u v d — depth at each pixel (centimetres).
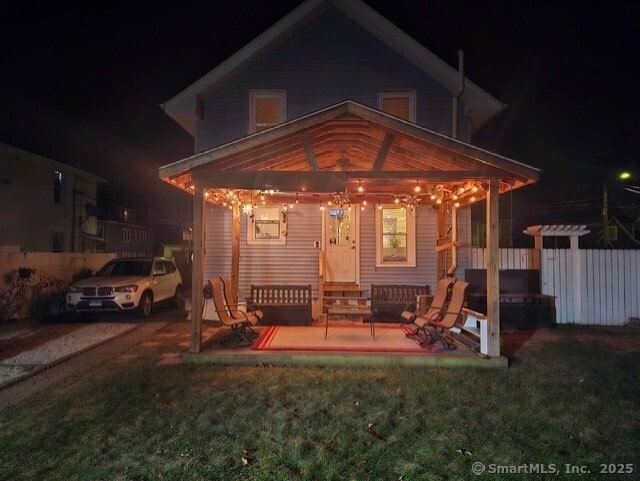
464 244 947
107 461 371
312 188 658
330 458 373
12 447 398
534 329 1005
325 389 551
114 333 947
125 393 540
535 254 1092
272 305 956
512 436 419
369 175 657
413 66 1098
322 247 1105
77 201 2127
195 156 651
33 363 691
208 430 428
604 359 718
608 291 1069
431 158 707
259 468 359
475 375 620
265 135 644
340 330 880
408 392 541
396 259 1116
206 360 675
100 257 1473
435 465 364
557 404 505
